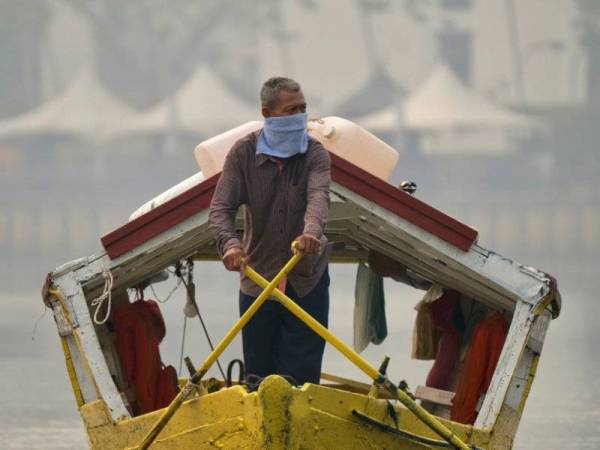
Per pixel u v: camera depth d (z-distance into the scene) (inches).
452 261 1032.2
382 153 1071.0
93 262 1008.9
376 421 948.6
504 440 1019.3
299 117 969.5
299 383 1020.5
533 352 1027.3
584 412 1688.0
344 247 1227.9
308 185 968.3
